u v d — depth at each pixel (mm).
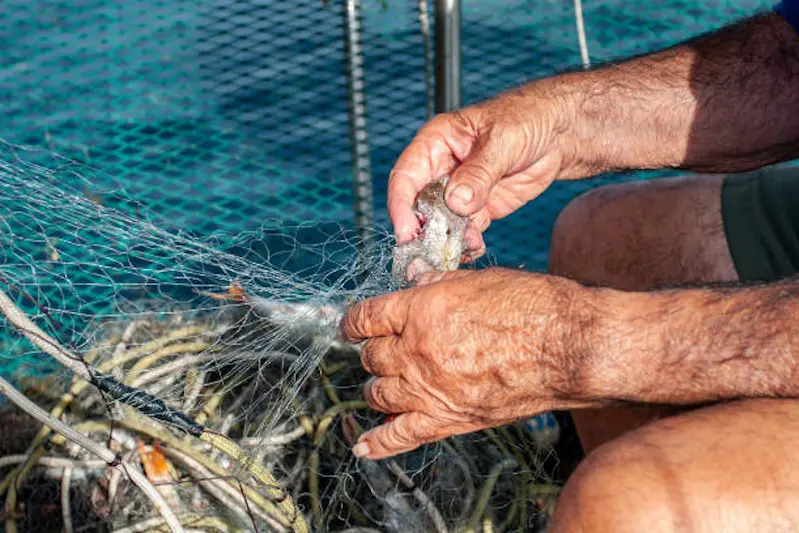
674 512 1121
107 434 2100
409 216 1770
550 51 4133
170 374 2105
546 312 1379
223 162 3541
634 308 1363
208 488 2029
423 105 3848
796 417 1194
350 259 2428
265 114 3844
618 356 1339
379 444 1547
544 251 3232
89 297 2279
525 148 1889
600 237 2137
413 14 4445
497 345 1388
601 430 2010
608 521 1133
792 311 1288
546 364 1376
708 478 1136
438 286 1443
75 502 2053
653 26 4277
